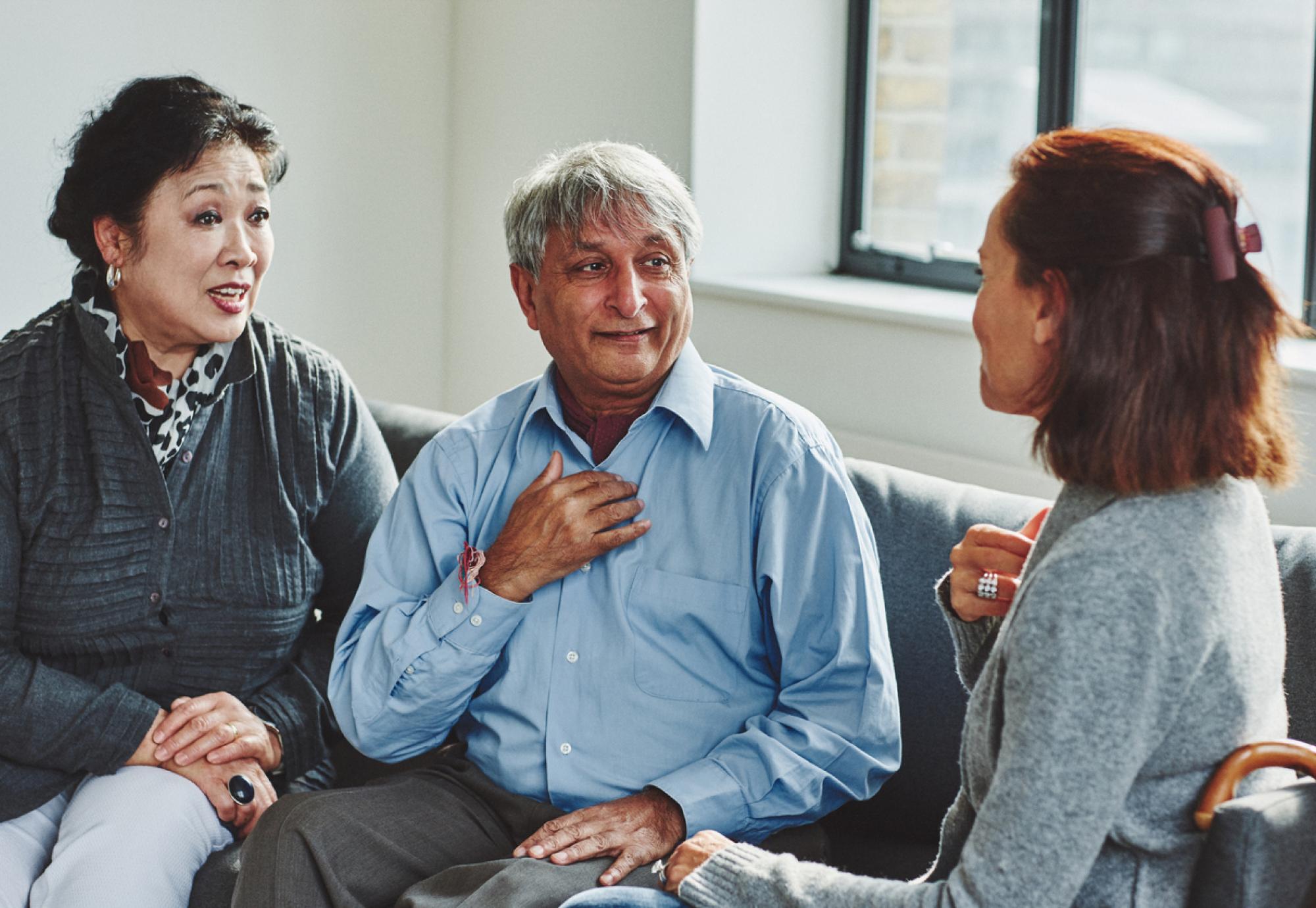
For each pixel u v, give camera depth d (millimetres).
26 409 1892
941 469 2482
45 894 1775
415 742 1761
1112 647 1073
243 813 1869
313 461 2035
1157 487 1120
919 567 1866
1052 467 1172
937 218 2928
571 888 1500
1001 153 2805
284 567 2002
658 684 1670
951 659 1814
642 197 1641
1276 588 1185
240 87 3164
